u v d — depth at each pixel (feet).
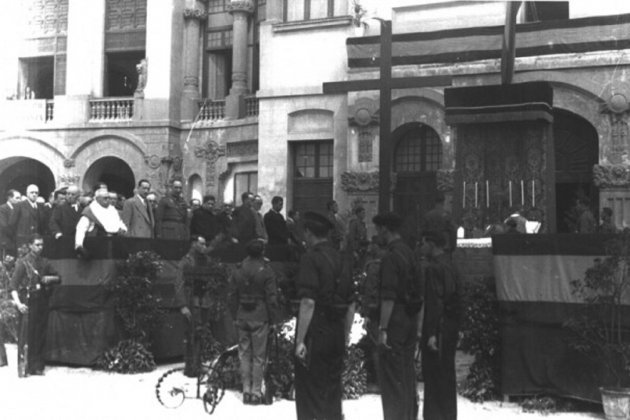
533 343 31.91
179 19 91.15
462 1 68.90
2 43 98.43
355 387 34.01
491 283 33.86
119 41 93.91
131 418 29.22
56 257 43.14
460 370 38.88
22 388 35.94
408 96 69.56
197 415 30.12
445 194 67.62
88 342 42.11
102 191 43.78
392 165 72.84
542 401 31.14
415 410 26.25
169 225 52.29
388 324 25.04
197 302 39.37
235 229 50.42
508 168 55.36
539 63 65.00
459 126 56.59
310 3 76.02
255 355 32.48
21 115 92.58
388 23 52.60
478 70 66.69
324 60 74.54
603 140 63.21
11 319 49.49
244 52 88.69
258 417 29.78
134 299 41.88
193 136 89.51
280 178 75.92
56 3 97.66
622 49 62.69
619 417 28.60
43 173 98.94
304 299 23.94
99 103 91.09
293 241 53.62
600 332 29.81
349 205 71.20
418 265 25.71
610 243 29.53
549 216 53.98
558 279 31.37
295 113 75.56
